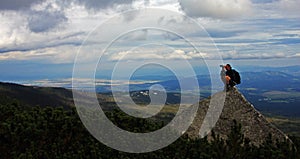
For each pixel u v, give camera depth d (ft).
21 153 55.26
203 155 58.49
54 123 61.67
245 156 61.05
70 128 60.64
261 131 73.10
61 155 55.67
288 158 61.98
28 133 59.26
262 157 60.75
